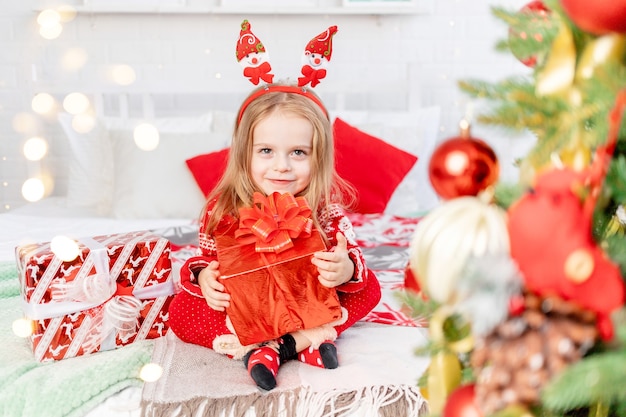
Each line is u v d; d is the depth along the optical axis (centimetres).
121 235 129
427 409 95
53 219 214
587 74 51
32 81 250
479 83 58
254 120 125
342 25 261
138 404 98
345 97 270
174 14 257
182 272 121
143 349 114
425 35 263
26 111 254
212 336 116
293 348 109
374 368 106
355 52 264
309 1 257
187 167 220
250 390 99
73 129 239
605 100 49
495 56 264
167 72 262
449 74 266
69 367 109
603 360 43
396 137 235
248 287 112
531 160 54
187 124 243
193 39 260
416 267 55
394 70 266
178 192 218
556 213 48
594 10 46
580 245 47
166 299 125
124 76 207
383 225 204
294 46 261
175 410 95
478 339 51
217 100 268
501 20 64
